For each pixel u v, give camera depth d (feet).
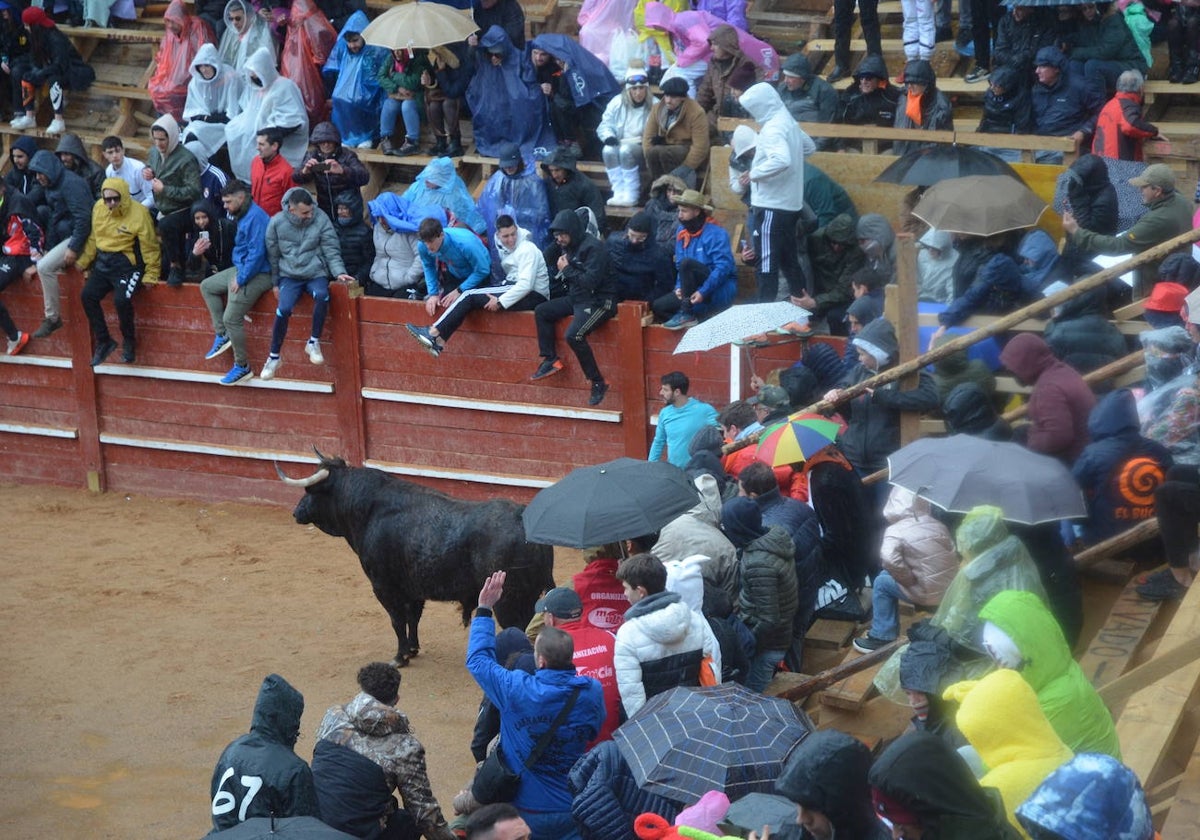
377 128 163.02
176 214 146.72
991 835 40.37
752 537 76.64
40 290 154.61
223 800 59.52
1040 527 72.33
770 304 111.75
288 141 156.76
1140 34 136.67
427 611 121.49
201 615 122.31
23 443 159.84
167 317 149.38
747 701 58.85
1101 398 90.79
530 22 172.96
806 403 103.81
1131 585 82.58
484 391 139.74
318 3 166.61
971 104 149.89
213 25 170.40
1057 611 72.49
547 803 66.39
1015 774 49.49
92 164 154.10
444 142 157.89
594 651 70.13
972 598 65.36
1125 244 103.14
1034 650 55.77
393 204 139.85
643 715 58.70
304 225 138.82
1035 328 99.71
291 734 62.54
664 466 83.56
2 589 128.98
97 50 187.32
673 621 65.41
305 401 146.61
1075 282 100.42
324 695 106.52
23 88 178.40
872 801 42.42
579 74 150.61
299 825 52.80
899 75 152.56
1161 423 82.79
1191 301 83.35
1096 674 73.56
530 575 101.19
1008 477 71.05
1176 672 66.54
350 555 135.23
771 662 76.13
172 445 152.56
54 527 146.30
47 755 99.14
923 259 113.91
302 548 137.49
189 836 88.99
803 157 130.41
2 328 156.25
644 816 51.11
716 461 90.43
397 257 140.97
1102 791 40.37
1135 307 100.01
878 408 94.84
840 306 123.13
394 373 142.82
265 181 146.30
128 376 152.76
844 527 85.92
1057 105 130.21
